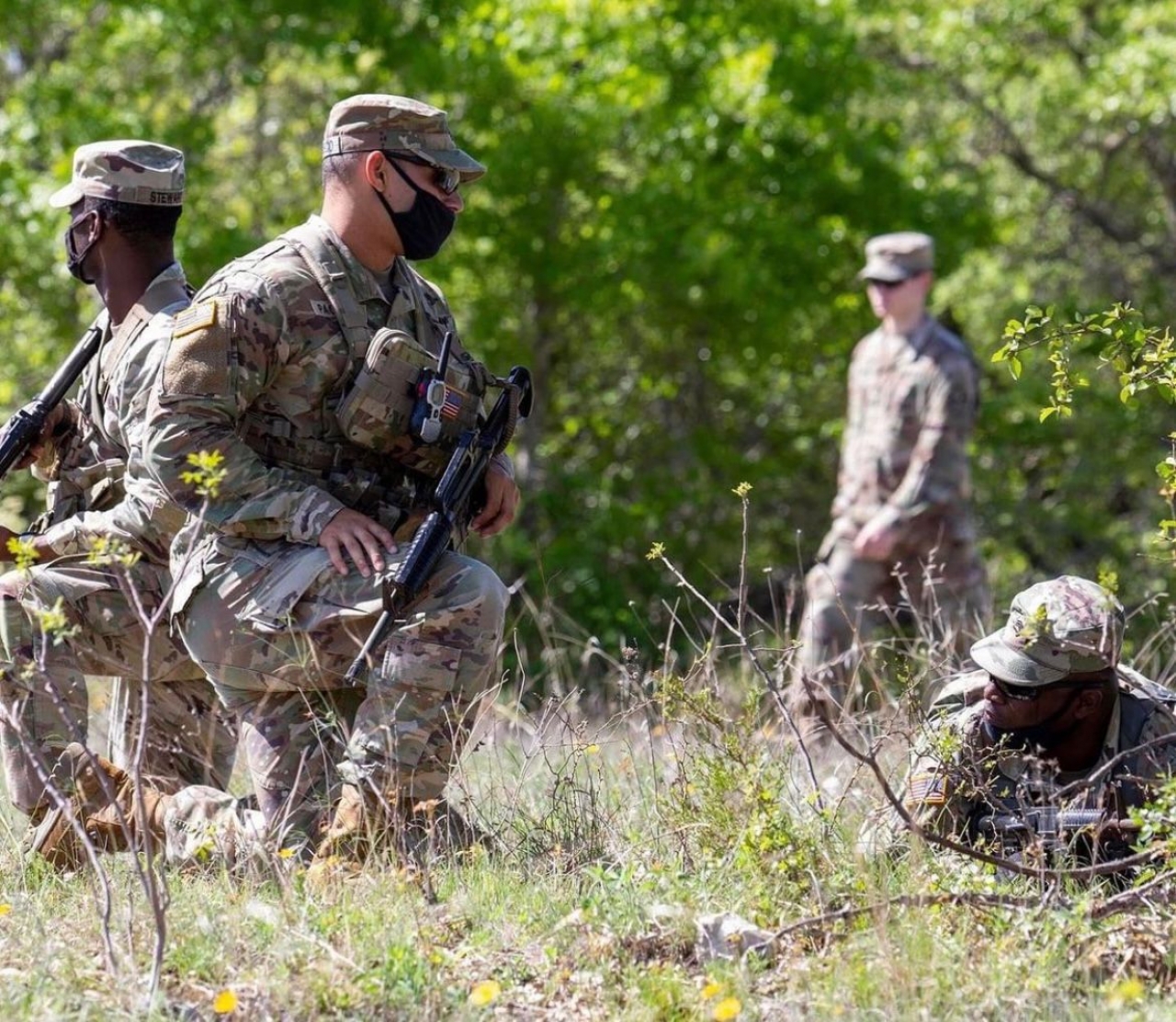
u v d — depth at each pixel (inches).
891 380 661.9
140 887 331.9
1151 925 298.5
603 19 1266.0
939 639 550.6
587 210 1294.3
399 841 341.1
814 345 1422.2
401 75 1246.3
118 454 392.2
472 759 449.4
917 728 362.0
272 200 1314.0
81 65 1307.8
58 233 1163.9
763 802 327.6
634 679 390.0
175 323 348.8
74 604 374.9
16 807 374.6
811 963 289.7
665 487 1327.5
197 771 401.1
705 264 1210.6
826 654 638.5
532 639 908.6
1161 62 1562.5
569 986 287.9
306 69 1307.8
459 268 1274.6
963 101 1875.0
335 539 346.3
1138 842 312.3
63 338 1208.2
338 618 347.6
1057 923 294.5
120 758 403.5
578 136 1213.7
